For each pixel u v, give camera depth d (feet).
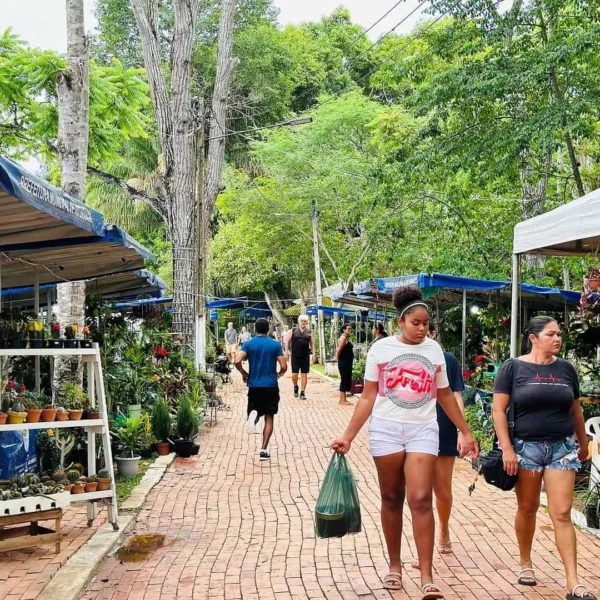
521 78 43.16
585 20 44.75
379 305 67.56
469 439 16.38
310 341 66.33
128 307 63.16
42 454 27.17
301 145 99.09
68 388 22.71
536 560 18.48
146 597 16.40
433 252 67.72
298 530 21.75
